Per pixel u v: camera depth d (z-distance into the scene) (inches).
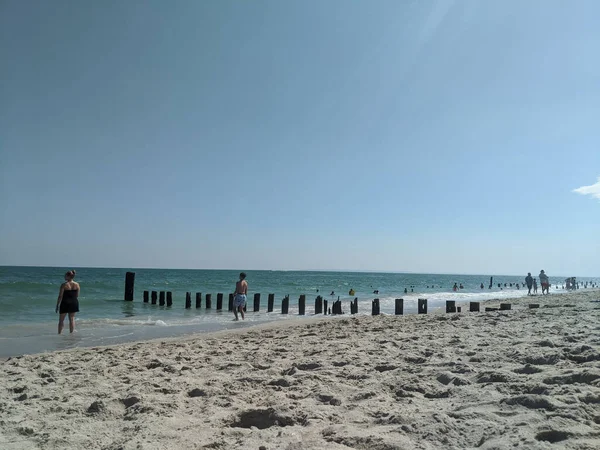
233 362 243.4
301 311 738.2
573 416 115.5
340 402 152.0
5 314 675.4
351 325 440.8
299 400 156.5
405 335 318.3
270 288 1868.8
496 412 125.1
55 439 128.6
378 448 105.3
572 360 189.5
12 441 129.0
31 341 403.2
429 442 106.7
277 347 298.7
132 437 126.8
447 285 2864.2
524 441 99.5
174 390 182.9
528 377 161.6
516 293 1706.4
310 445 109.7
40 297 909.2
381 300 1157.7
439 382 173.0
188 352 293.7
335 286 2162.9
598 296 847.7
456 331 327.3
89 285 1422.2
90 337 430.9
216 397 170.1
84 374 229.1
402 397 156.3
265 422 139.6
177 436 126.2
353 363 220.4
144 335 446.6
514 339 263.0
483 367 189.5
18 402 173.3
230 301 818.2
